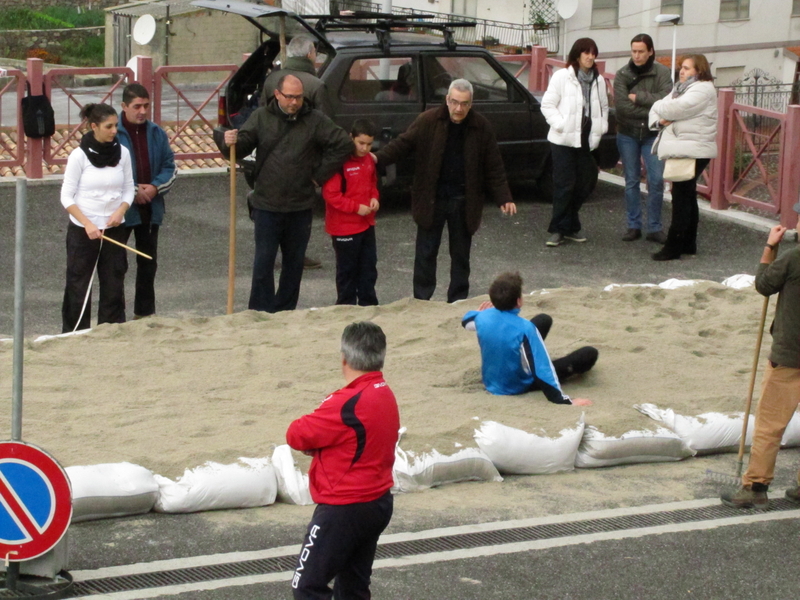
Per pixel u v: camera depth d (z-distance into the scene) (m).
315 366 18.52
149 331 20.06
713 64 80.06
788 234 30.62
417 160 22.38
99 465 13.00
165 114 39.88
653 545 12.80
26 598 10.74
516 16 77.44
